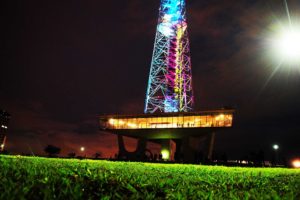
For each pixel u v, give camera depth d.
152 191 7.96
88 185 7.72
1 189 6.26
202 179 12.20
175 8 115.88
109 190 7.51
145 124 99.50
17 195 5.68
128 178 10.07
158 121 97.69
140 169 17.73
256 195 8.12
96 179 8.89
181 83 105.75
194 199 7.38
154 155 99.69
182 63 107.94
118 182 8.73
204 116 90.56
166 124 95.94
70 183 7.55
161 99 105.62
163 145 101.31
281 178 15.61
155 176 12.12
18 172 8.84
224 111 87.25
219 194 8.28
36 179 7.75
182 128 92.44
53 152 89.56
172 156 105.38
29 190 6.27
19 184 6.75
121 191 7.69
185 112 92.88
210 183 10.94
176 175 13.74
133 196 6.96
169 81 106.94
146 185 8.64
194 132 91.88
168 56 110.31
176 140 109.00
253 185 11.09
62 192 6.48
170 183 9.73
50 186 6.83
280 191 9.37
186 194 7.84
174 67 108.12
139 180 9.77
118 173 12.06
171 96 105.19
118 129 104.38
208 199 7.57
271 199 7.62
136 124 101.25
